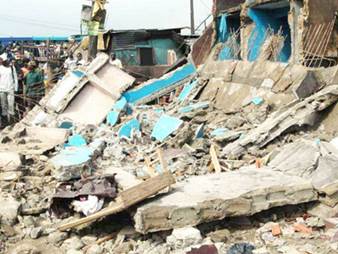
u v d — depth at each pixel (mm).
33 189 8148
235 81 14453
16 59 21453
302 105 9820
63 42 34938
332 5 12797
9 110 14992
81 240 6418
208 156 9547
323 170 6961
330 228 6289
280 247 5887
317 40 12602
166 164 9211
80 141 11602
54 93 14891
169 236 5969
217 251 5562
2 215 6996
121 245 6117
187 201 6207
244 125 11266
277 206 6633
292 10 12938
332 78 10719
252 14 15938
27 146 10695
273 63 12977
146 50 20875
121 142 11672
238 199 6336
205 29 20688
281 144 9352
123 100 14695
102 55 15391
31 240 6613
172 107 15180
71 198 6965
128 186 7316
